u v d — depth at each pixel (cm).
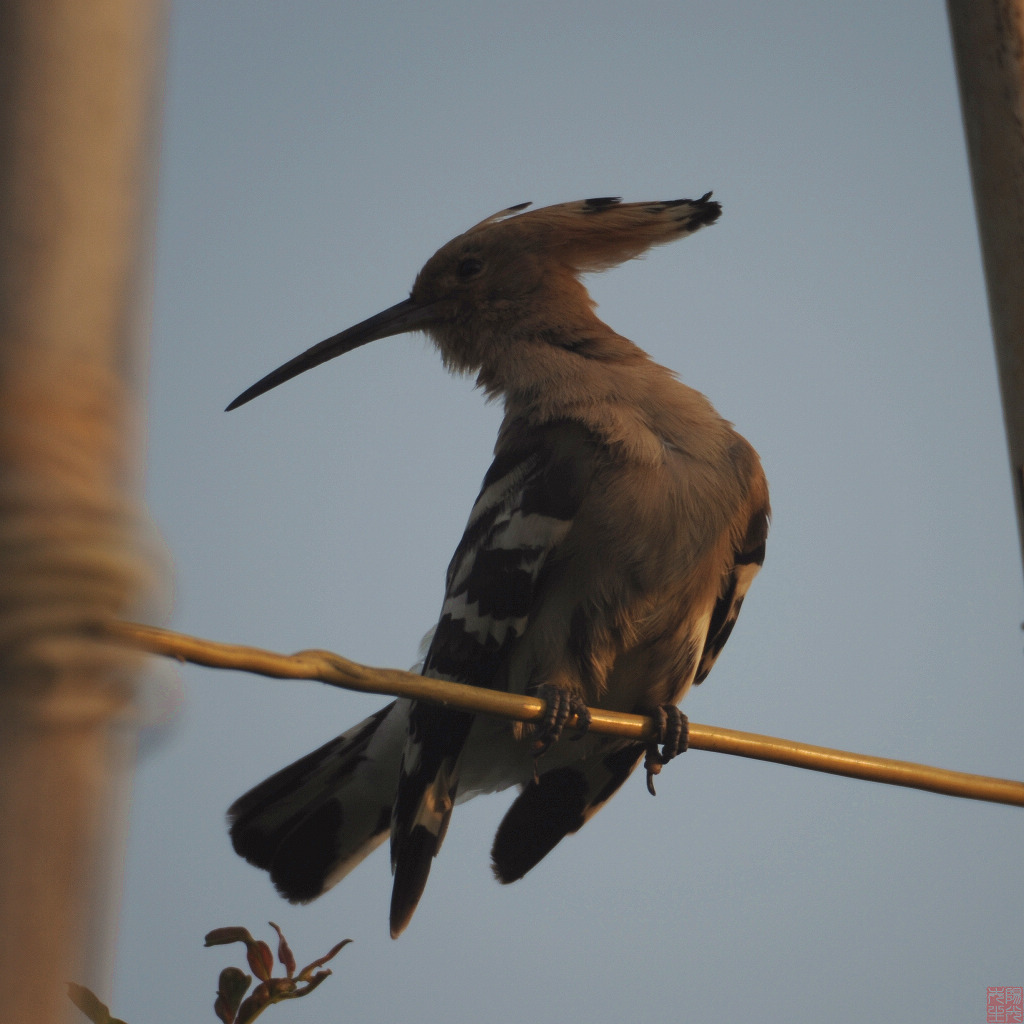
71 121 278
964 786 652
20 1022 258
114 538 281
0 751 270
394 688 557
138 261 288
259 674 503
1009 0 657
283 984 564
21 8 278
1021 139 645
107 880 277
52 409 276
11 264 273
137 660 287
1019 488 635
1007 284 643
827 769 640
